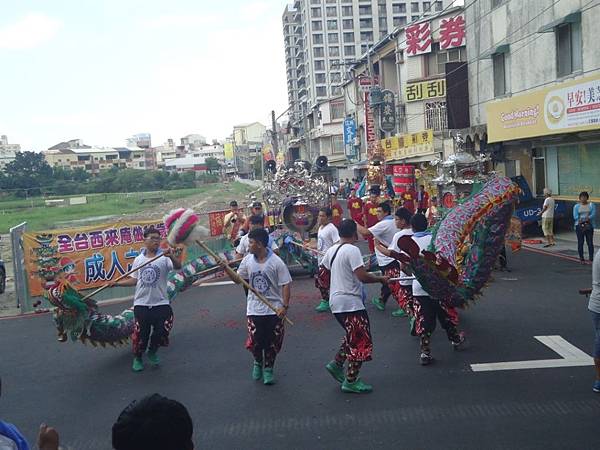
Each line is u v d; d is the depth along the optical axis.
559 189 20.61
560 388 6.63
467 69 26.12
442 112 36.81
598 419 5.79
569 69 18.72
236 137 149.25
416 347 8.44
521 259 15.84
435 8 110.94
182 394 7.11
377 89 36.75
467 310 10.34
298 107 125.19
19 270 12.73
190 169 141.50
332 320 10.25
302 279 14.60
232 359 8.37
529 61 20.92
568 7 18.42
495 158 23.39
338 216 15.95
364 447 5.48
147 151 142.88
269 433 5.90
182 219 7.24
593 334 8.59
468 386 6.83
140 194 68.50
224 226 17.58
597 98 15.57
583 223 14.70
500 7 22.77
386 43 42.28
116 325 8.48
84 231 13.36
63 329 8.09
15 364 8.82
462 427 5.78
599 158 18.31
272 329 7.20
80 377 8.01
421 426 5.85
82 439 6.02
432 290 7.18
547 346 8.12
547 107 17.98
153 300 7.95
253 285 7.23
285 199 16.19
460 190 16.84
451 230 7.76
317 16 110.94
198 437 5.88
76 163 126.94
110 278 13.66
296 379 7.41
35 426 6.43
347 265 6.71
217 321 10.65
